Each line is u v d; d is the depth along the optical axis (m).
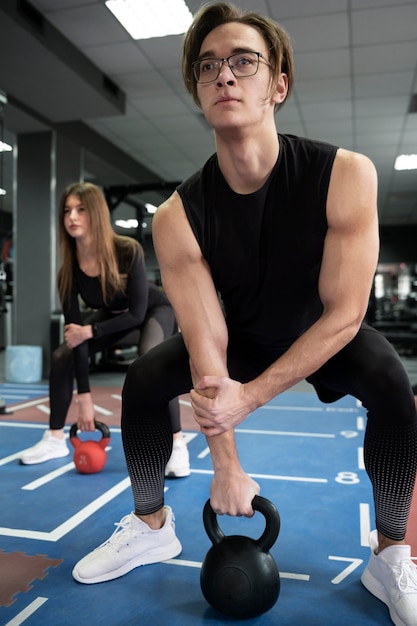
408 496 1.17
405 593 1.13
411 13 3.94
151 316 2.42
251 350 1.36
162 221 1.16
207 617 1.17
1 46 4.05
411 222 12.70
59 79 4.62
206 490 2.01
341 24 4.10
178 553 1.47
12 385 5.07
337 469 2.28
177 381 1.24
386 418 1.13
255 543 1.16
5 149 7.00
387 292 15.36
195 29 1.08
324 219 1.07
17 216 5.66
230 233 1.13
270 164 1.07
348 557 1.46
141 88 5.34
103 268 2.23
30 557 1.47
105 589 1.29
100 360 6.06
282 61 1.08
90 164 6.92
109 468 2.32
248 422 3.28
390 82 5.19
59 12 4.00
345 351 1.18
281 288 1.17
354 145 7.23
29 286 5.60
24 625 1.14
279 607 1.21
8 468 2.33
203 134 6.73
